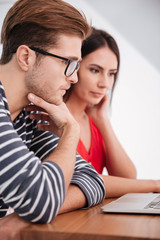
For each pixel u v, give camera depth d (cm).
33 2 99
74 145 93
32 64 97
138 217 78
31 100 101
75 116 176
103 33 171
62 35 97
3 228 74
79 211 92
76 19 99
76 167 108
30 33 97
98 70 170
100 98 174
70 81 103
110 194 117
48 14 97
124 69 354
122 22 350
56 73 98
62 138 96
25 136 114
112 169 181
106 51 169
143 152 354
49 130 121
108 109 190
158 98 349
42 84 99
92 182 102
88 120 186
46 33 96
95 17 354
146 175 353
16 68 98
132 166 183
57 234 68
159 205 86
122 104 356
